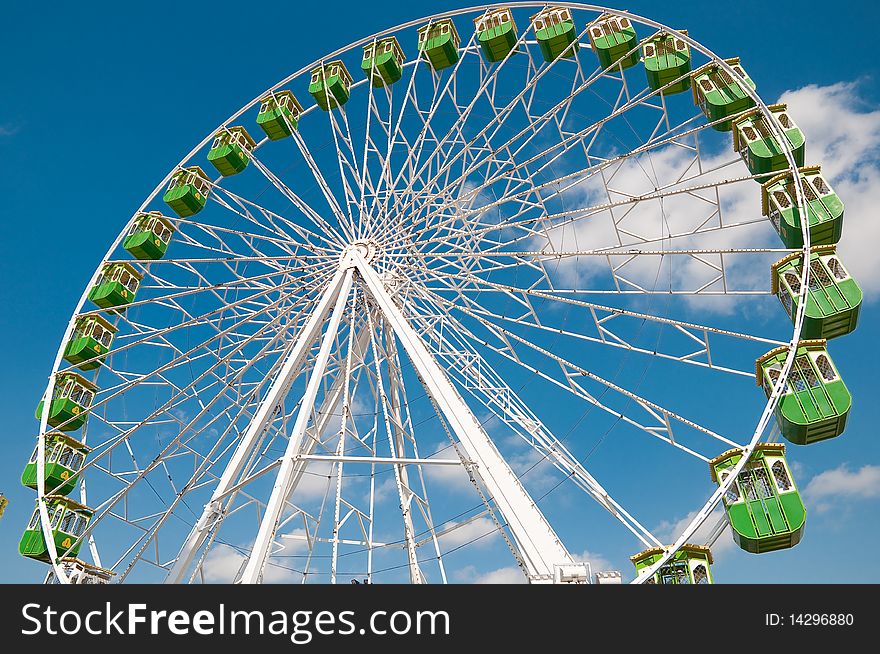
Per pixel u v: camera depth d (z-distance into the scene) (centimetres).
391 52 2819
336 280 2470
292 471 1817
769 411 1777
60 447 2481
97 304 2709
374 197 2678
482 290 2452
